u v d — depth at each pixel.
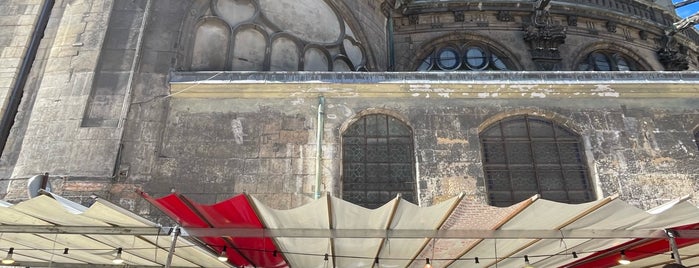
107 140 9.28
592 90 10.47
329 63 13.55
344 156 9.87
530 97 10.49
